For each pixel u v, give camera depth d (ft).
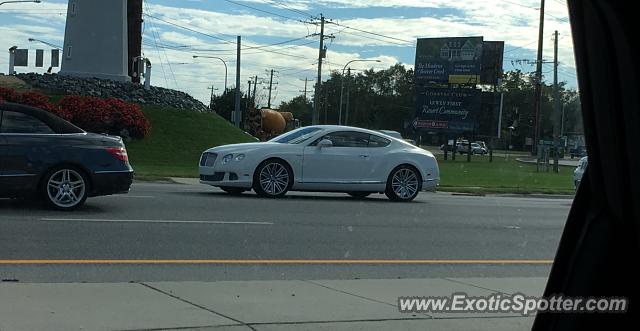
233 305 19.35
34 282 21.16
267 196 46.85
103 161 35.99
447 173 115.96
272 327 17.39
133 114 103.65
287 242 30.96
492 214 46.83
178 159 101.60
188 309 18.63
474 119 210.18
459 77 221.25
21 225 31.01
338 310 19.38
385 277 24.81
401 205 48.16
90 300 19.08
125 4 124.57
